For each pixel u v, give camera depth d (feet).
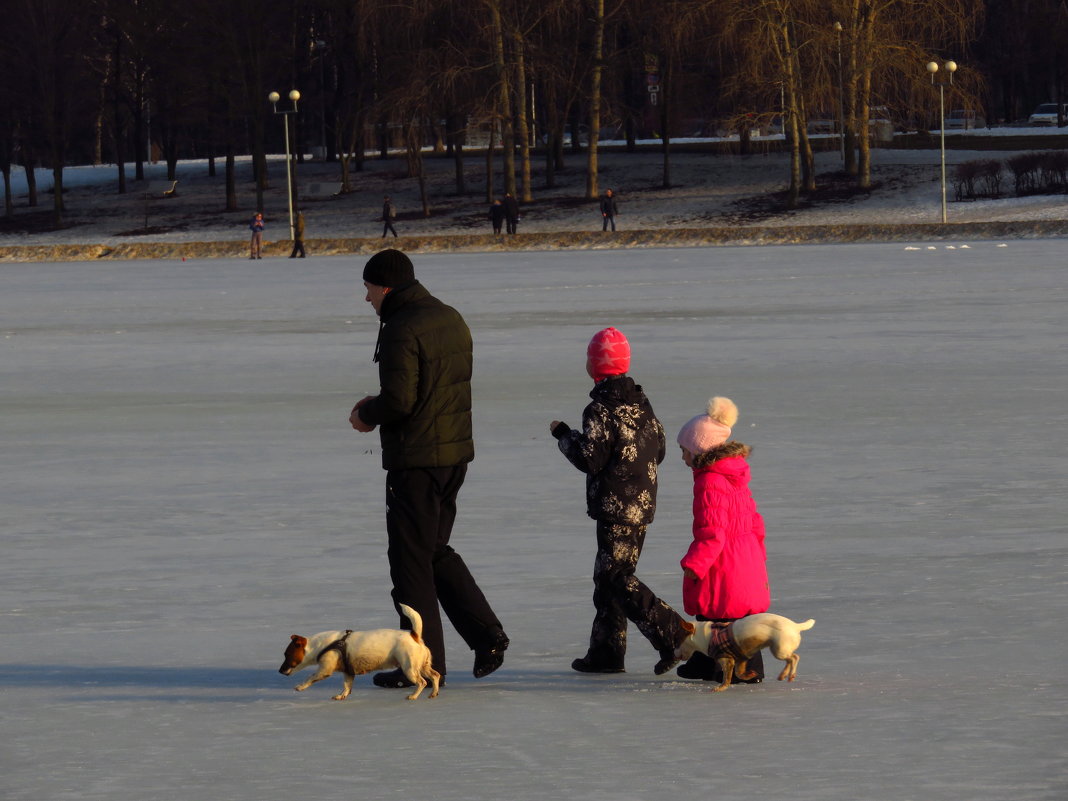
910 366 265.54
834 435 190.70
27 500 155.84
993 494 149.18
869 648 95.30
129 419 220.43
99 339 359.25
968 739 76.69
